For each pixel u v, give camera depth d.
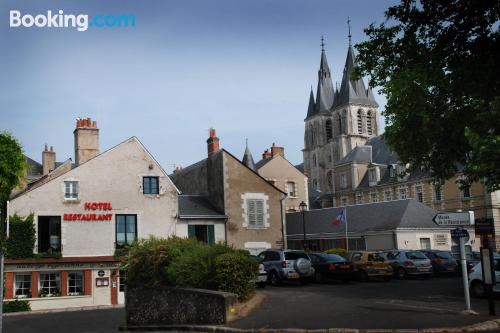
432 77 18.88
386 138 21.27
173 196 31.38
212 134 38.09
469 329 11.35
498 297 18.17
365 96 110.81
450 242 43.06
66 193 28.97
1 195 27.53
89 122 34.56
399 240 41.03
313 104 119.94
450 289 21.27
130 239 29.92
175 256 18.31
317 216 50.47
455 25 19.05
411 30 20.19
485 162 16.69
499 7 18.05
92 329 18.69
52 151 49.47
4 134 27.84
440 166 20.98
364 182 82.56
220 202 33.91
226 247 18.03
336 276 26.23
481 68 18.05
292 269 25.91
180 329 15.17
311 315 14.45
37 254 27.58
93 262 28.69
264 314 15.15
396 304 16.20
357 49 21.89
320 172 114.75
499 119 16.94
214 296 14.97
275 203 34.97
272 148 56.31
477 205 61.53
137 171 30.70
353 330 11.68
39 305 27.34
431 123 19.23
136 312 18.27
